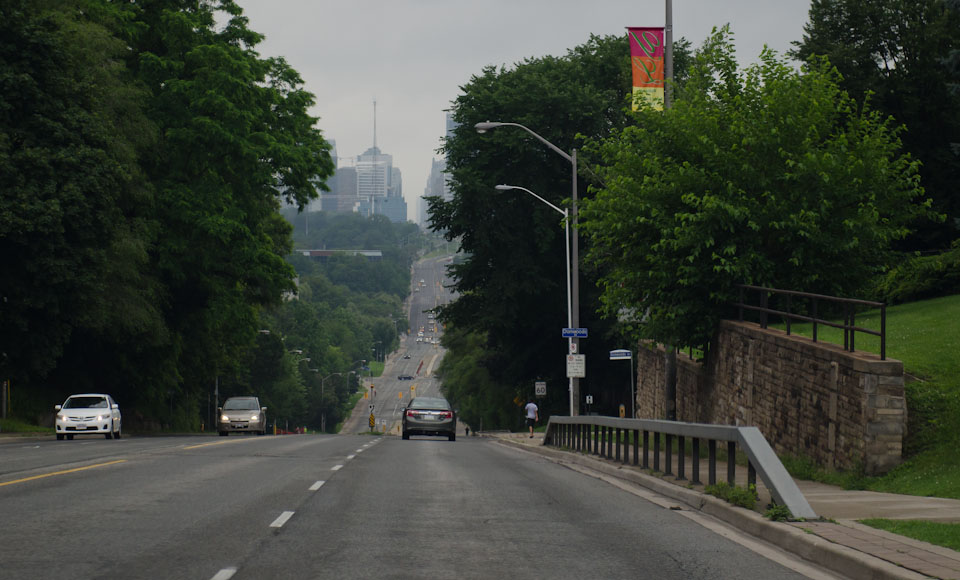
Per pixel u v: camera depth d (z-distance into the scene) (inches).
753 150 989.2
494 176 2332.7
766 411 887.7
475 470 863.1
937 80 1913.1
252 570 366.3
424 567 379.2
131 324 1899.6
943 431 684.7
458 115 2402.8
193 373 2812.5
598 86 2509.8
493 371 2896.2
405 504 585.0
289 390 5575.8
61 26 1620.3
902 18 2000.5
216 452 1063.0
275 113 2171.5
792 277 981.2
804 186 971.3
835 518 487.5
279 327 7057.1
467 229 2389.3
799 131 979.9
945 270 1275.8
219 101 1930.4
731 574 374.3
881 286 1322.6
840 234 970.7
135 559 384.8
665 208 1005.8
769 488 501.7
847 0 2054.6
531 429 2080.5
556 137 2279.8
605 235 1047.0
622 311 1117.7
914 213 1010.7
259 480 716.0
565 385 2755.9
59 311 1669.5
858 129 1027.3
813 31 2137.1
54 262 1571.1
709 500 565.6
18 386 2011.6
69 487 647.1
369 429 7514.8
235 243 2007.9
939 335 923.4
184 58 2037.4
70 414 1621.6
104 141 1631.4
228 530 466.0
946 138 1913.1
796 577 369.7
